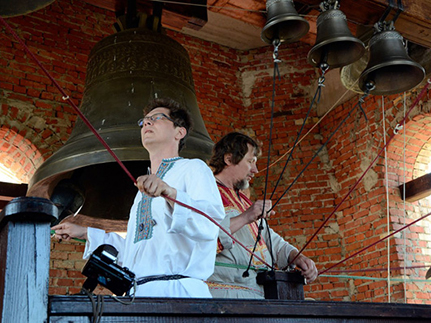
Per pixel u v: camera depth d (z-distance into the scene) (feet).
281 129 23.16
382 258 19.49
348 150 21.70
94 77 11.05
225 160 8.39
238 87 24.16
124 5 12.03
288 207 21.85
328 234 21.27
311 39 13.92
